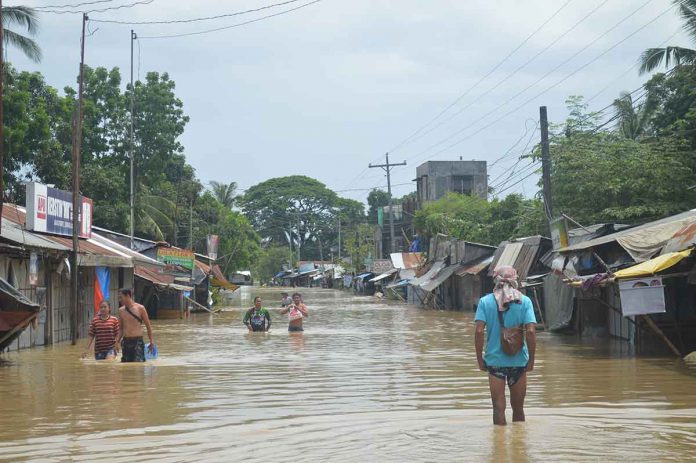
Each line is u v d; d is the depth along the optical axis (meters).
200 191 61.88
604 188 30.28
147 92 49.75
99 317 16.58
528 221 37.25
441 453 7.09
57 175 37.56
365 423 8.87
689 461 6.70
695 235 15.66
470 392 11.62
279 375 13.89
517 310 8.27
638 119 36.88
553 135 35.56
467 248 42.03
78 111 21.36
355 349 19.38
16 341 19.17
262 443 7.79
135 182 48.03
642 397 10.83
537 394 11.20
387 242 86.94
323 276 108.94
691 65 30.70
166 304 37.53
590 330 23.16
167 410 10.00
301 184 125.44
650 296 15.70
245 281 123.56
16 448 7.68
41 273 21.11
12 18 32.22
